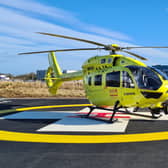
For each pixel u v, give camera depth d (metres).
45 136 6.55
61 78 14.30
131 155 4.71
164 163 4.20
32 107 15.49
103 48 9.34
